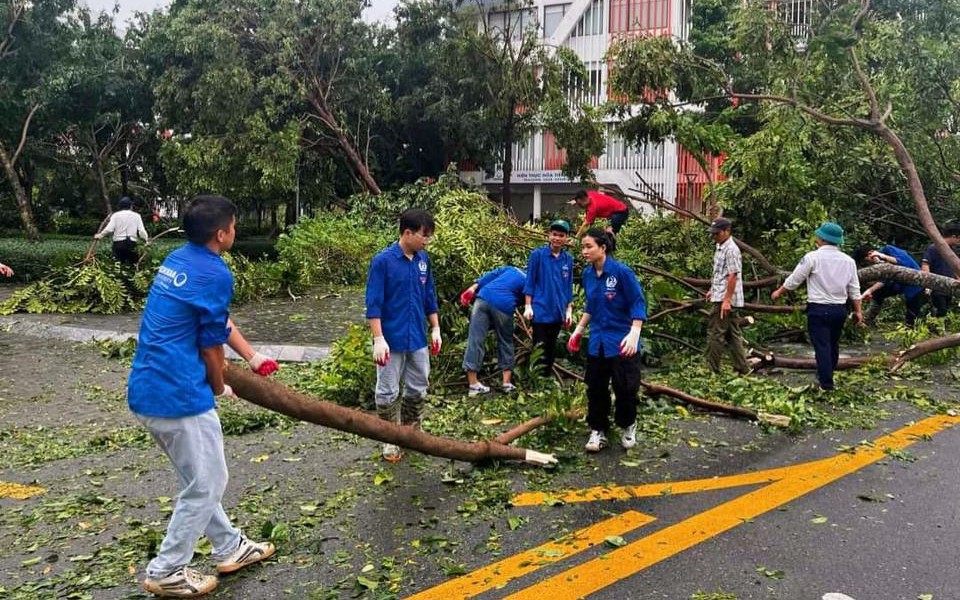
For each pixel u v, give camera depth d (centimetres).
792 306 907
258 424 589
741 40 1019
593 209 1013
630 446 529
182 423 315
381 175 2845
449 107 2491
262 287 1403
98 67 2294
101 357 904
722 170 1167
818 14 1022
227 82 2100
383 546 372
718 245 775
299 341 960
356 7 2319
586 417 546
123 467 504
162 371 312
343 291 1537
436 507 424
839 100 1091
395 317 503
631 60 1082
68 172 3312
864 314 1054
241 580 337
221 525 340
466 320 764
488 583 332
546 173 2930
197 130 2223
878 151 1091
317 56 2325
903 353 800
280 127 2331
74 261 1309
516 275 716
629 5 2728
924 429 582
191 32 2169
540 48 2284
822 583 328
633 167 2650
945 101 1078
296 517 409
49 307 1226
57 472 495
